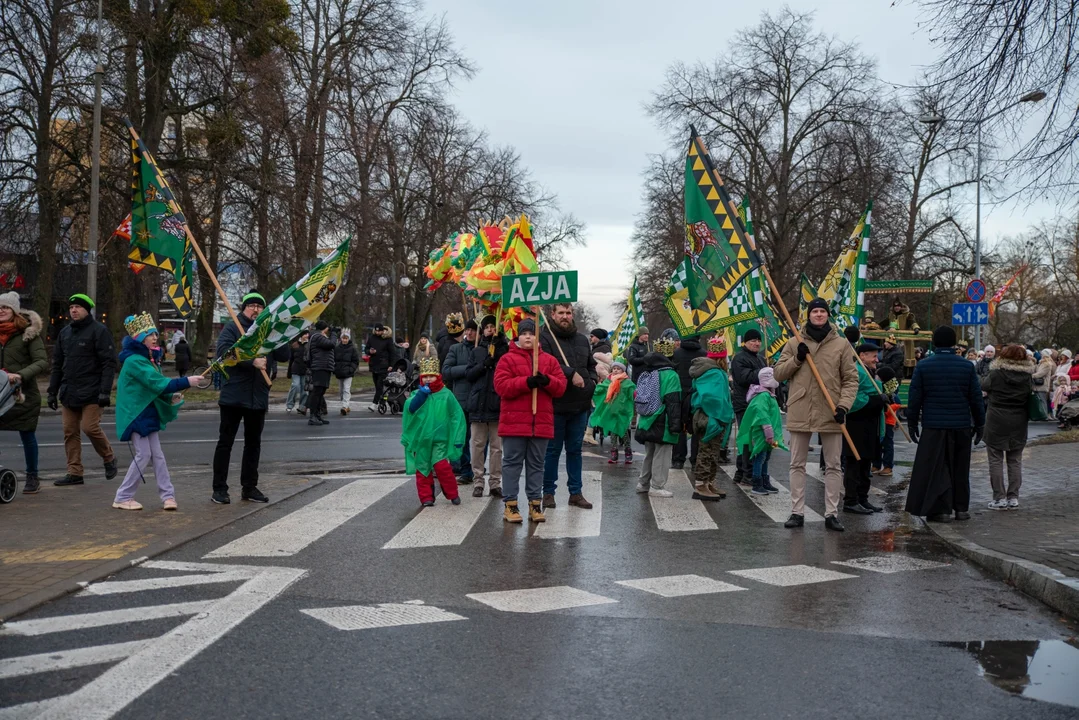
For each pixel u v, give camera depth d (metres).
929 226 40.41
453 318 11.45
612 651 4.84
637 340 15.57
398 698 4.14
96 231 23.59
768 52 36.50
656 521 8.83
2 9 23.39
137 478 8.74
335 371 22.11
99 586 5.95
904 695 4.29
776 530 8.58
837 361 8.75
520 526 8.36
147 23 24.50
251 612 5.39
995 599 6.10
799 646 4.98
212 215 27.38
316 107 31.23
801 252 39.75
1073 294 58.22
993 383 9.90
